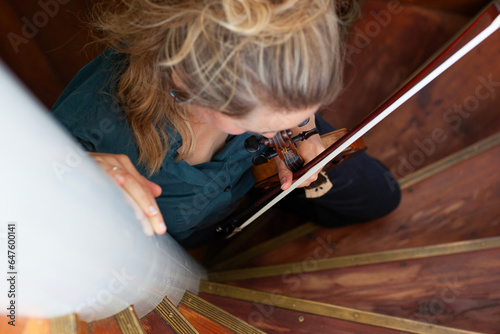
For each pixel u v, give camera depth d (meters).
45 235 0.77
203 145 1.13
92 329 0.86
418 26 2.18
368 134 2.33
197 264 2.08
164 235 1.32
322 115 2.40
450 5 2.04
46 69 1.97
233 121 0.78
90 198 0.80
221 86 0.70
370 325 1.77
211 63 0.68
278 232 2.23
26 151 0.75
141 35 0.81
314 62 0.67
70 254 0.80
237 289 1.94
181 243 1.67
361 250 2.02
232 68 0.67
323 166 1.30
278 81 0.67
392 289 1.87
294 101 0.70
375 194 1.86
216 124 0.84
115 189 0.79
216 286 1.96
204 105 0.75
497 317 1.70
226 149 1.17
